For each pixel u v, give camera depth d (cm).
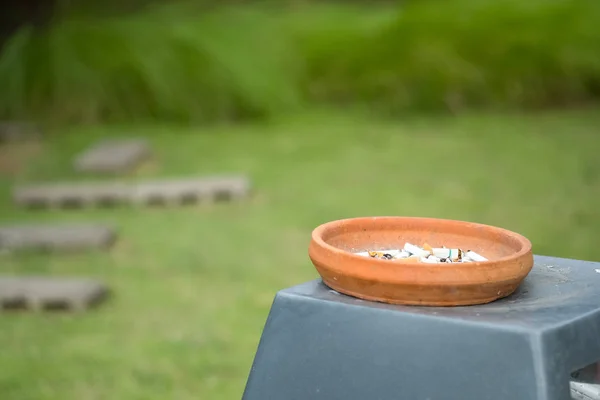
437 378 199
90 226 639
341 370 210
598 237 620
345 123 1148
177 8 1446
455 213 696
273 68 1267
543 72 1248
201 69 1202
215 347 436
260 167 893
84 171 886
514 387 192
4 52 1245
